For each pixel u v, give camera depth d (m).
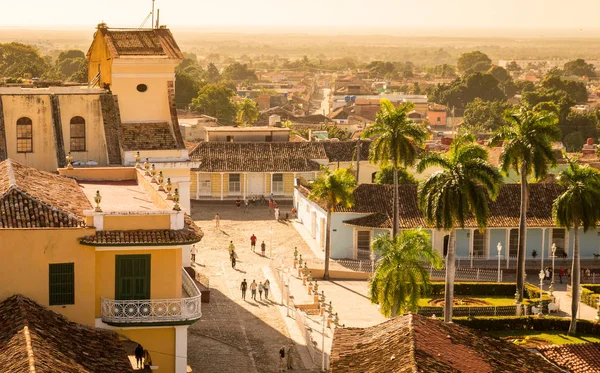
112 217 49.41
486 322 74.88
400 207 95.81
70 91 79.56
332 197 88.75
